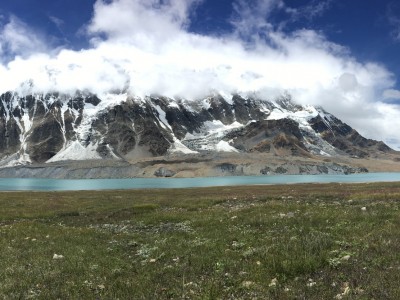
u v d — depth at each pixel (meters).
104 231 28.41
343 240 16.14
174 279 13.11
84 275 14.57
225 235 21.23
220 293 11.02
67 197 75.94
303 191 70.06
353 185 93.12
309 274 12.11
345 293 9.84
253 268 13.27
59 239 23.98
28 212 45.44
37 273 15.04
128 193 91.44
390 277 10.64
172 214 35.06
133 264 16.22
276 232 20.47
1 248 21.22
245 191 83.25
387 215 22.52
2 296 12.12
